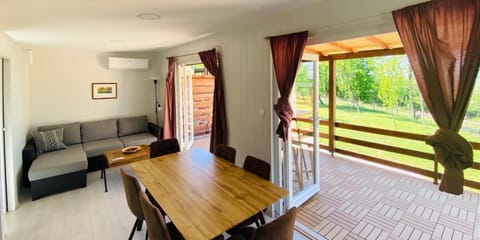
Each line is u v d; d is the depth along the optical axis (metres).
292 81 2.59
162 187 2.04
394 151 4.40
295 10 2.53
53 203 3.29
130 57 5.52
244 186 2.05
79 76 4.98
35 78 4.53
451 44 1.58
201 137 6.95
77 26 2.87
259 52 2.98
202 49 4.00
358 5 2.09
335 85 5.08
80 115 5.05
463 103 1.57
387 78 4.48
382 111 4.59
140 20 2.70
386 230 2.64
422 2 1.75
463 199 3.28
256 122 3.13
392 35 3.45
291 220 1.56
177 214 1.63
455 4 1.55
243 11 2.51
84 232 2.65
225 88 3.58
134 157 3.76
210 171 2.39
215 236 1.41
